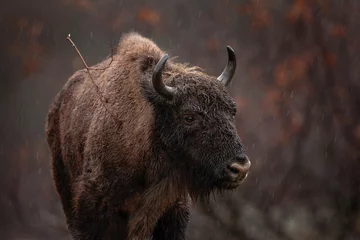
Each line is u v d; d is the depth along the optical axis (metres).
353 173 47.50
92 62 67.75
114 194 26.34
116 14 64.38
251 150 51.97
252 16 57.25
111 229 27.14
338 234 45.12
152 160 25.86
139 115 25.81
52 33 71.88
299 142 49.88
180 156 25.33
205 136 24.44
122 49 27.84
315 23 54.03
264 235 45.41
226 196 45.38
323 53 51.62
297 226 46.34
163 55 25.39
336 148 49.56
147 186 26.25
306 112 51.03
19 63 74.31
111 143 26.17
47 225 54.78
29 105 73.88
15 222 58.91
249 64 57.28
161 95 24.88
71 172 29.38
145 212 26.47
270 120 53.62
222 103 24.66
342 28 52.34
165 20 62.81
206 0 64.81
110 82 27.06
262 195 48.06
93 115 27.33
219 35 60.91
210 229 45.97
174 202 27.16
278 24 57.97
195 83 24.95
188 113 24.70
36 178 65.56
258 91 57.34
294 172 49.31
